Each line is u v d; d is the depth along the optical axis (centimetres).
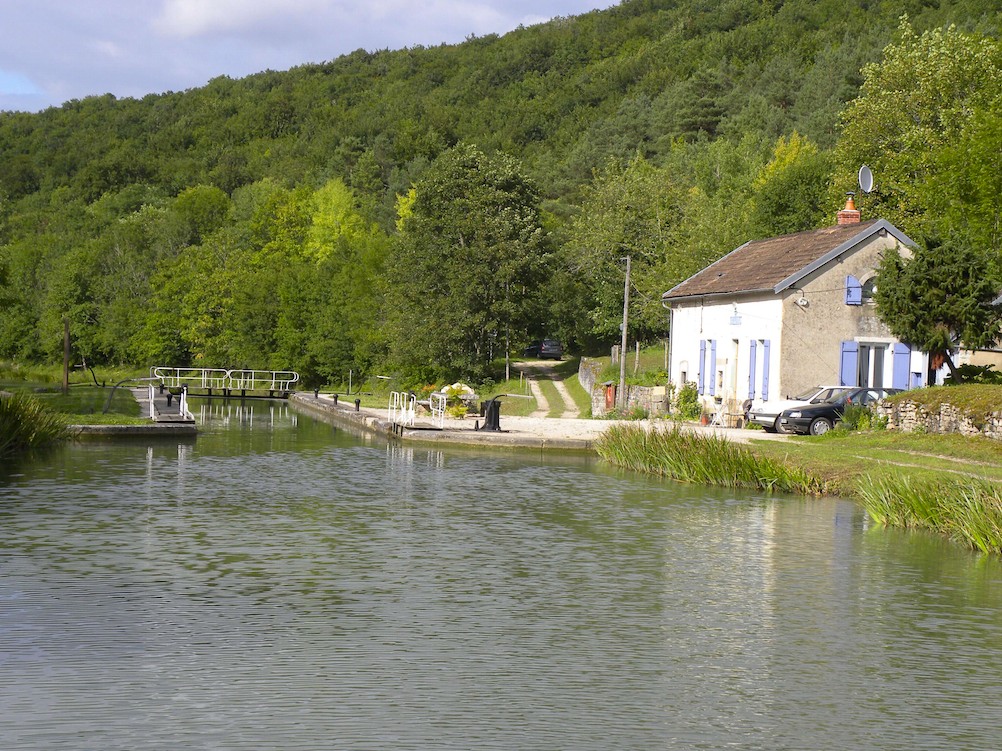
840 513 2598
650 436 3450
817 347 4362
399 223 10656
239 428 5031
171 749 1069
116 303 11144
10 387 7588
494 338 7725
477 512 2519
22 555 1916
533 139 17075
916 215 5750
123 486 2834
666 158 11500
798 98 12538
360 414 5397
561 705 1213
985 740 1141
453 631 1491
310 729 1127
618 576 1856
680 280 6775
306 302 9344
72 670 1295
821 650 1446
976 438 3281
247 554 1970
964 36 6088
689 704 1228
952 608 1683
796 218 7025
